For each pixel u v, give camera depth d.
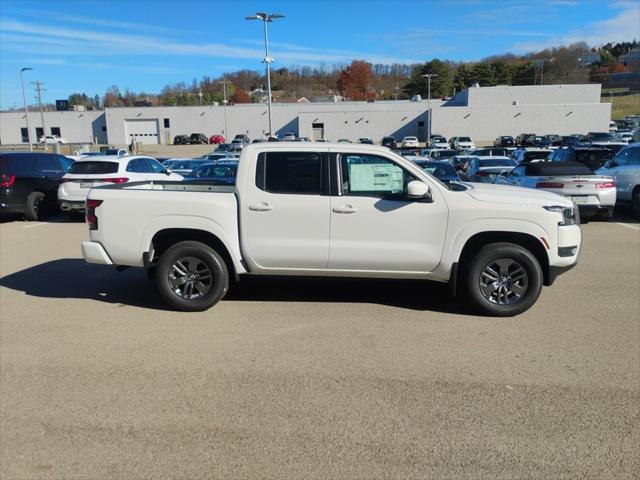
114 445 3.35
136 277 7.56
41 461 3.20
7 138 90.94
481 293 5.60
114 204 5.84
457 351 4.75
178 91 160.88
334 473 3.05
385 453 3.23
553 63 132.00
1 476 3.05
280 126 82.88
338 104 82.06
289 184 5.63
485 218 5.43
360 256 5.60
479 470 3.06
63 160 14.62
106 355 4.74
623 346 4.83
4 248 9.86
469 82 128.50
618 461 3.13
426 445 3.31
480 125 70.44
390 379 4.21
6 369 4.47
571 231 5.50
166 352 4.79
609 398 3.87
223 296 5.95
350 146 5.59
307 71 180.38
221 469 3.10
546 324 5.41
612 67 148.00
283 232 5.64
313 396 3.95
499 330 5.25
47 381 4.24
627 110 102.19
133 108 84.81
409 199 5.50
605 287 6.78
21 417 3.70
